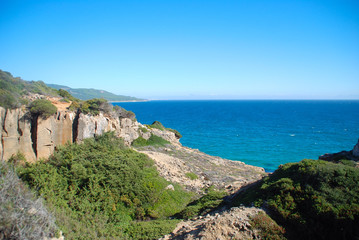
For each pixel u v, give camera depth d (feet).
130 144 150.30
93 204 62.13
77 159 76.02
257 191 63.16
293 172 62.85
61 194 60.85
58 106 105.29
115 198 67.00
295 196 53.36
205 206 69.77
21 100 89.61
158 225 58.85
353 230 43.32
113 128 127.13
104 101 120.57
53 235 44.91
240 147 232.12
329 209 46.52
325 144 241.76
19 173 65.16
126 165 78.74
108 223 59.62
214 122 436.76
